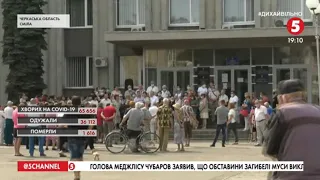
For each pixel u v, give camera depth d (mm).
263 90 27312
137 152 18781
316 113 4871
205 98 25375
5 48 27578
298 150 4715
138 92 25094
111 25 28797
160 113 19297
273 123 4934
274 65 27219
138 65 29844
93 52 30391
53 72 30891
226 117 21281
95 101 23531
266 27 26047
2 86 30891
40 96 26453
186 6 27969
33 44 27375
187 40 26688
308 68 26797
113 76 30047
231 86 27672
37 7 27719
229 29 25750
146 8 27969
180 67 28234
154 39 26516
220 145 21984
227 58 27797
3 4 27797
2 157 17312
